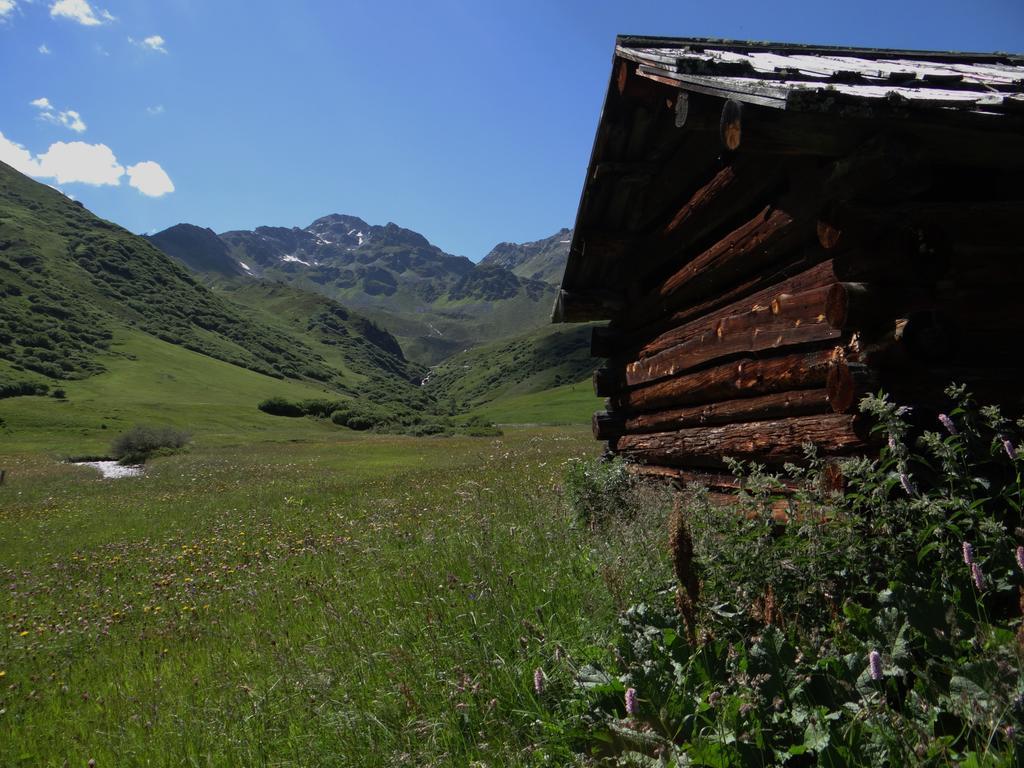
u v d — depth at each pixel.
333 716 3.69
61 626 7.11
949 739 2.17
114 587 9.15
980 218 4.52
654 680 2.89
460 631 4.37
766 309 5.87
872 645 2.78
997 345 4.64
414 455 40.91
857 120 4.17
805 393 5.37
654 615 3.36
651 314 8.95
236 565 9.46
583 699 3.09
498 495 9.59
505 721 3.24
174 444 52.09
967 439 3.69
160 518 16.78
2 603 8.58
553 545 5.91
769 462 5.89
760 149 4.56
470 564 5.61
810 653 2.75
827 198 4.86
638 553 4.75
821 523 3.74
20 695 5.44
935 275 4.48
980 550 3.32
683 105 5.39
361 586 6.50
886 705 2.31
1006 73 6.15
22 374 107.69
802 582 3.45
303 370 199.25
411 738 3.35
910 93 4.25
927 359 4.39
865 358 4.54
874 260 4.48
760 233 5.89
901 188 4.38
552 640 3.74
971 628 2.81
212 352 173.12
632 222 8.80
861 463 3.76
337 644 4.81
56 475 36.06
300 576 7.90
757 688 2.68
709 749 2.45
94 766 3.73
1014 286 4.69
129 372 125.75
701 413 7.32
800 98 4.04
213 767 3.60
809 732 2.45
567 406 160.25
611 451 10.27
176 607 7.57
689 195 7.60
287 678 4.42
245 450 52.22
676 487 8.00
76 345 134.88
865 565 3.44
